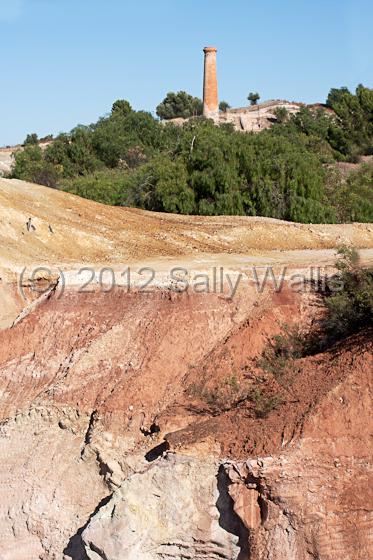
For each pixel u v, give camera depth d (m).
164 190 41.06
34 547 19.77
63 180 54.34
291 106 93.56
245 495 16.59
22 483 20.33
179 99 98.75
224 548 17.08
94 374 21.55
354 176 46.62
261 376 19.77
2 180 33.50
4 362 23.44
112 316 22.94
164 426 19.20
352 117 77.12
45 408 21.23
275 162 40.50
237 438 17.50
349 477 16.39
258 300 22.44
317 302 21.94
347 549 16.00
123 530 17.09
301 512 16.16
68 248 28.45
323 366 18.66
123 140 64.00
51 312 23.86
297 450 16.53
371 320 19.72
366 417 16.88
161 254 28.50
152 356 21.20
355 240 32.59
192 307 22.17
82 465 19.97
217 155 40.91
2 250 26.78
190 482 17.34
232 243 30.84
